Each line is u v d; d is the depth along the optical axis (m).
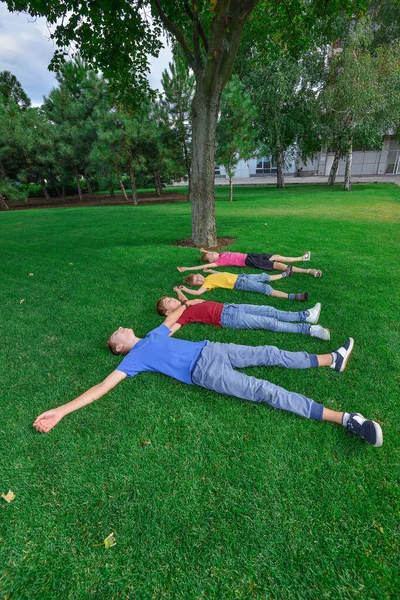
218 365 2.57
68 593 1.44
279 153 23.16
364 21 15.23
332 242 7.08
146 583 1.46
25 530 1.70
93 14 5.97
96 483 1.92
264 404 2.47
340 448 2.06
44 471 2.01
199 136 6.57
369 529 1.62
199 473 1.95
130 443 2.18
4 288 5.13
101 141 16.38
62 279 5.41
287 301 4.21
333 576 1.45
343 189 20.56
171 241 7.98
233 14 5.71
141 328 3.69
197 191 6.93
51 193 29.02
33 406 2.56
